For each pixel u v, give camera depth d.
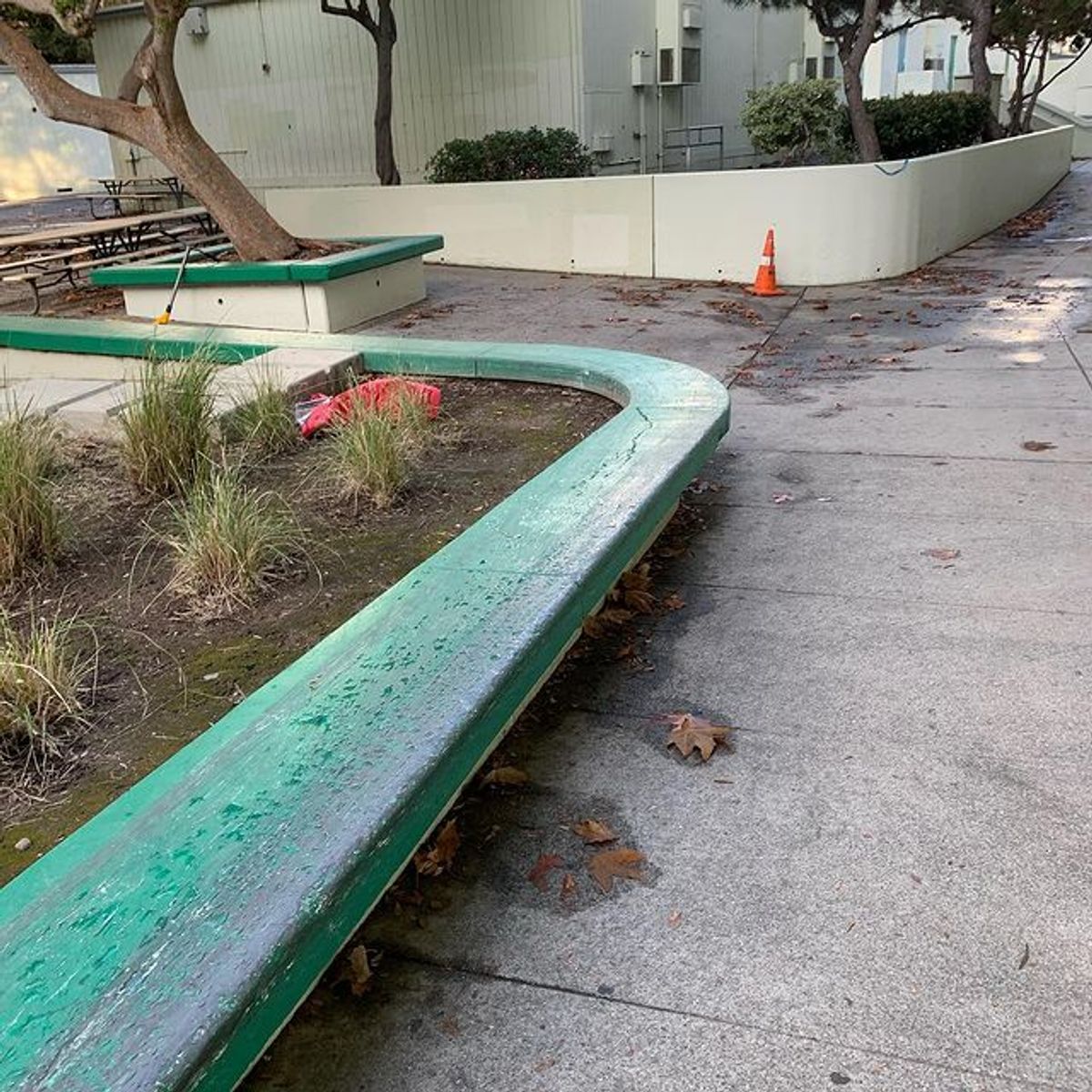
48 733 2.42
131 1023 1.33
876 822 2.29
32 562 3.32
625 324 8.30
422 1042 1.79
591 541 2.90
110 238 11.15
